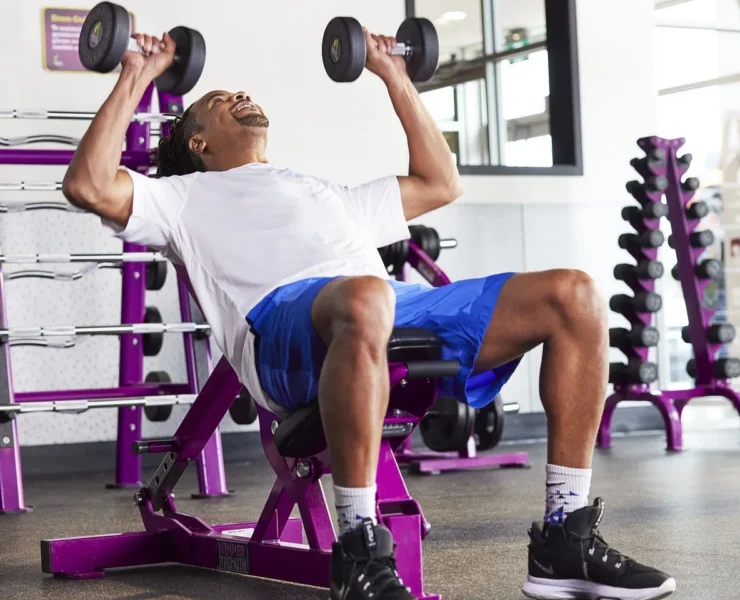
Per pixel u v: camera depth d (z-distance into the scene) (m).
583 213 5.55
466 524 2.69
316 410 1.62
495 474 4.01
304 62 4.98
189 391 3.78
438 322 1.71
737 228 6.14
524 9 6.11
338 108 5.04
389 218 2.01
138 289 3.85
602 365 1.66
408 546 1.63
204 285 1.79
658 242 4.81
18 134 4.43
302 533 2.47
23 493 3.56
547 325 1.66
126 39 1.82
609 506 2.91
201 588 1.94
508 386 5.32
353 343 1.47
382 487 1.66
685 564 2.02
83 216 4.54
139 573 2.14
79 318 4.53
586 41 5.61
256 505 3.29
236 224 1.80
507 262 5.38
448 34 6.47
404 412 1.72
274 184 1.85
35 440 4.43
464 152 6.39
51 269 4.47
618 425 5.60
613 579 1.63
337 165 5.03
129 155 3.40
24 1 4.47
